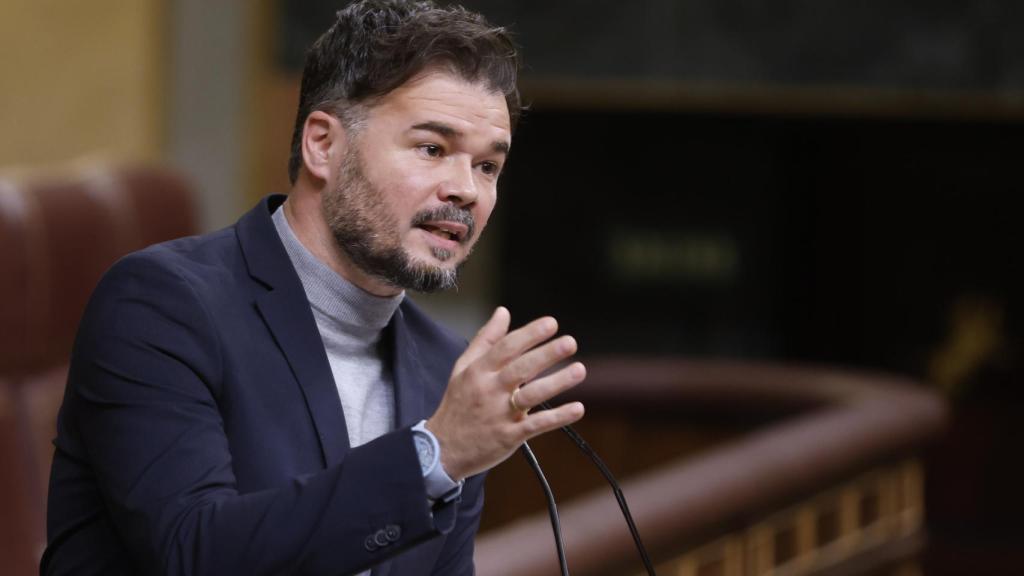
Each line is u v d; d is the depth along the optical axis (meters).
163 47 19.95
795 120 26.88
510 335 4.75
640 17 21.83
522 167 27.20
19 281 10.71
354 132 5.38
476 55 5.36
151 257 5.37
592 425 16.92
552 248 27.30
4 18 18.83
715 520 11.54
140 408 5.05
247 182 20.39
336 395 5.46
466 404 4.75
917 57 21.77
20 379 10.73
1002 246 27.11
